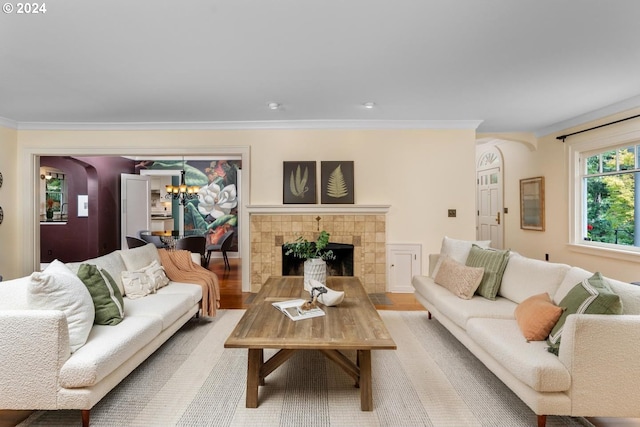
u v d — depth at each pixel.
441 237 4.69
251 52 2.57
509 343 1.93
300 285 3.08
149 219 7.77
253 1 1.93
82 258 6.80
